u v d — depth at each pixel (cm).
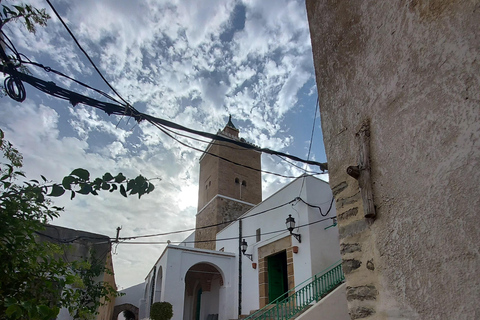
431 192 204
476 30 188
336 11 347
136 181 215
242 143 549
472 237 174
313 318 692
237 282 1346
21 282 189
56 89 379
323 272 978
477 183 176
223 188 2034
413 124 227
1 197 189
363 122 282
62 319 705
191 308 1895
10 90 309
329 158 325
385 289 229
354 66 307
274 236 1176
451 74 201
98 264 718
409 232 216
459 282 176
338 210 300
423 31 228
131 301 2448
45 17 257
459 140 190
